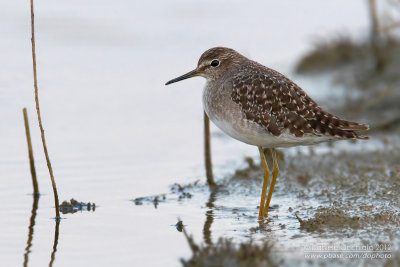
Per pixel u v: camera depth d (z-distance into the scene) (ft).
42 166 53.98
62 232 40.93
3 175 51.75
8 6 94.22
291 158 56.29
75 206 45.62
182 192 49.11
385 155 54.75
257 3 104.12
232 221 42.42
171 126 65.72
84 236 40.19
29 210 44.93
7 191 48.49
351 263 33.81
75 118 65.87
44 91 71.82
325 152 57.41
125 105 70.49
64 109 67.87
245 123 40.42
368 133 61.26
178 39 90.33
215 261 33.63
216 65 45.03
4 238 39.88
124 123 65.72
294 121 39.11
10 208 45.19
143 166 54.95
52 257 37.09
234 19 98.17
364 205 43.11
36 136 60.70
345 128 38.83
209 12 100.01
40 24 90.02
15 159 55.26
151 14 97.76
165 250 37.70
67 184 50.24
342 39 82.17
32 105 67.72
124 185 50.39
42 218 43.42
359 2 102.47
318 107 39.78
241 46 89.15
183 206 45.96
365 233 38.17
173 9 100.01
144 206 46.01
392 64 74.69
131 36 89.76
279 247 36.42
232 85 41.47
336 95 71.61
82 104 69.62
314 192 47.32
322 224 40.11
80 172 53.01
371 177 49.16
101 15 95.14
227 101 41.27
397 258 33.71
